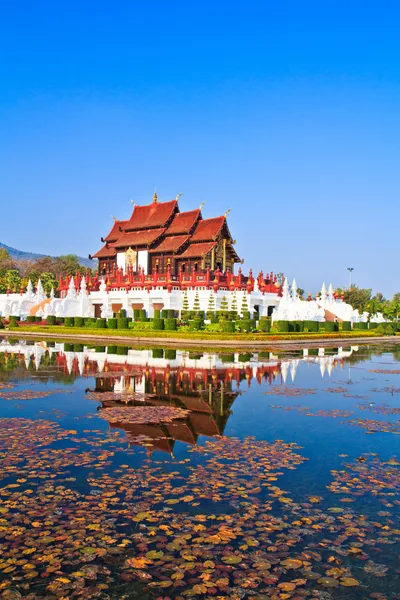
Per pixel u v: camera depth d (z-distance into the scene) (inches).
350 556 328.8
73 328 2600.9
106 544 339.0
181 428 642.2
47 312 3211.1
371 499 419.8
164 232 3533.5
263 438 602.9
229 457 525.0
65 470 478.0
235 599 282.4
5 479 452.8
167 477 462.9
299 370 1246.9
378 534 358.6
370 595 287.6
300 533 358.3
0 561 317.1
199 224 3531.0
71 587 290.7
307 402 834.2
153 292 3038.9
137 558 322.3
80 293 3380.9
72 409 746.2
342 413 749.9
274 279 3420.3
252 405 799.1
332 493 431.5
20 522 368.5
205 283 2957.7
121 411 734.5
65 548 333.1
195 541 344.5
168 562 318.3
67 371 1147.9
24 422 662.5
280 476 470.9
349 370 1274.6
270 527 366.9
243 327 2348.7
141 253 3577.8
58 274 6107.3
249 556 327.0
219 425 663.1
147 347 1829.5
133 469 483.2
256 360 1441.9
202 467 492.1
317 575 306.7
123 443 569.6
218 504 404.8
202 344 1999.3
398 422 696.4
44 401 806.5
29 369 1180.5
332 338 2427.4
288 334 2290.8
